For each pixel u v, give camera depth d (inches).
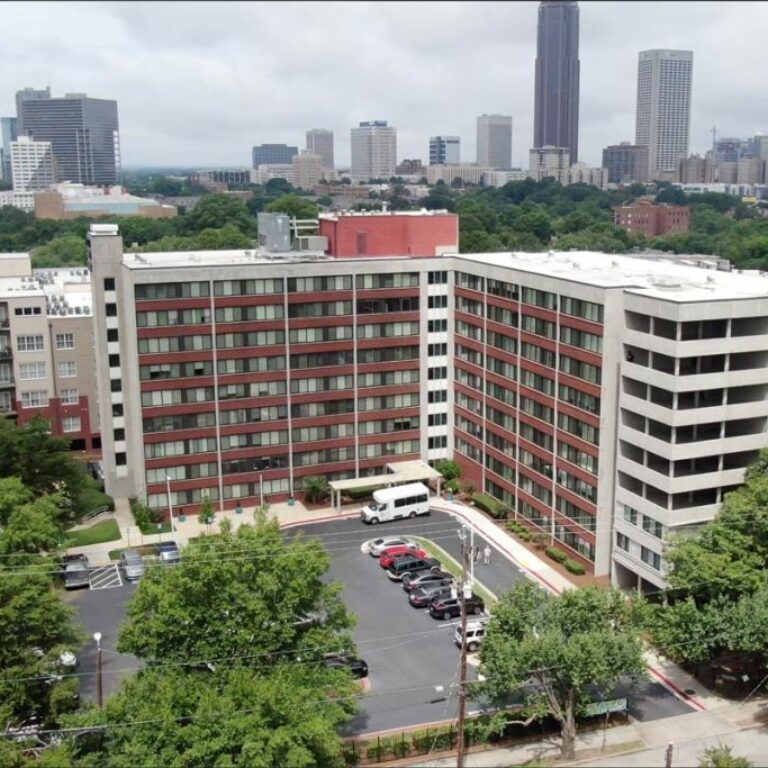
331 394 3993.6
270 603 2014.0
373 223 4286.4
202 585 1980.8
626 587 3083.2
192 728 1734.7
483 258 4030.5
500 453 3811.5
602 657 2043.6
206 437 3828.7
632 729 2277.3
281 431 3941.9
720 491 2869.1
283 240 4313.5
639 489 3006.9
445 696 2420.0
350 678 2046.0
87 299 4864.7
